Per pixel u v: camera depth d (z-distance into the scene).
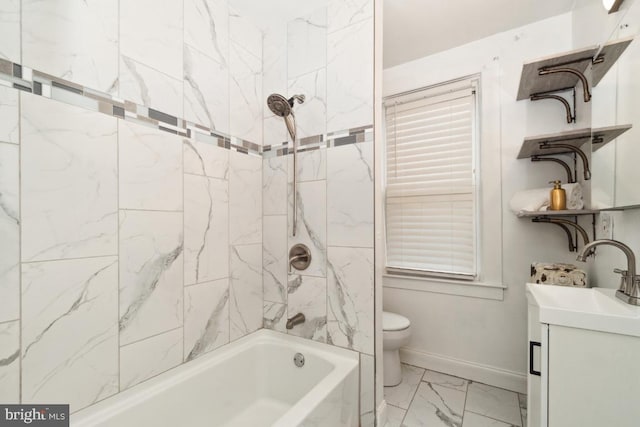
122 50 1.07
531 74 1.55
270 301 1.72
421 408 1.62
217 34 1.47
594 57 1.34
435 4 1.66
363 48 1.43
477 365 1.92
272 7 1.58
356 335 1.43
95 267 0.99
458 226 2.05
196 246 1.35
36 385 0.85
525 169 1.82
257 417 1.47
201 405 1.29
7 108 0.81
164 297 1.21
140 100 1.13
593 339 0.80
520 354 1.81
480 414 1.57
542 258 1.77
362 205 1.43
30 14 0.85
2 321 0.79
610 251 1.24
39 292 0.86
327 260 1.52
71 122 0.94
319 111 1.56
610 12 1.18
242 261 1.61
